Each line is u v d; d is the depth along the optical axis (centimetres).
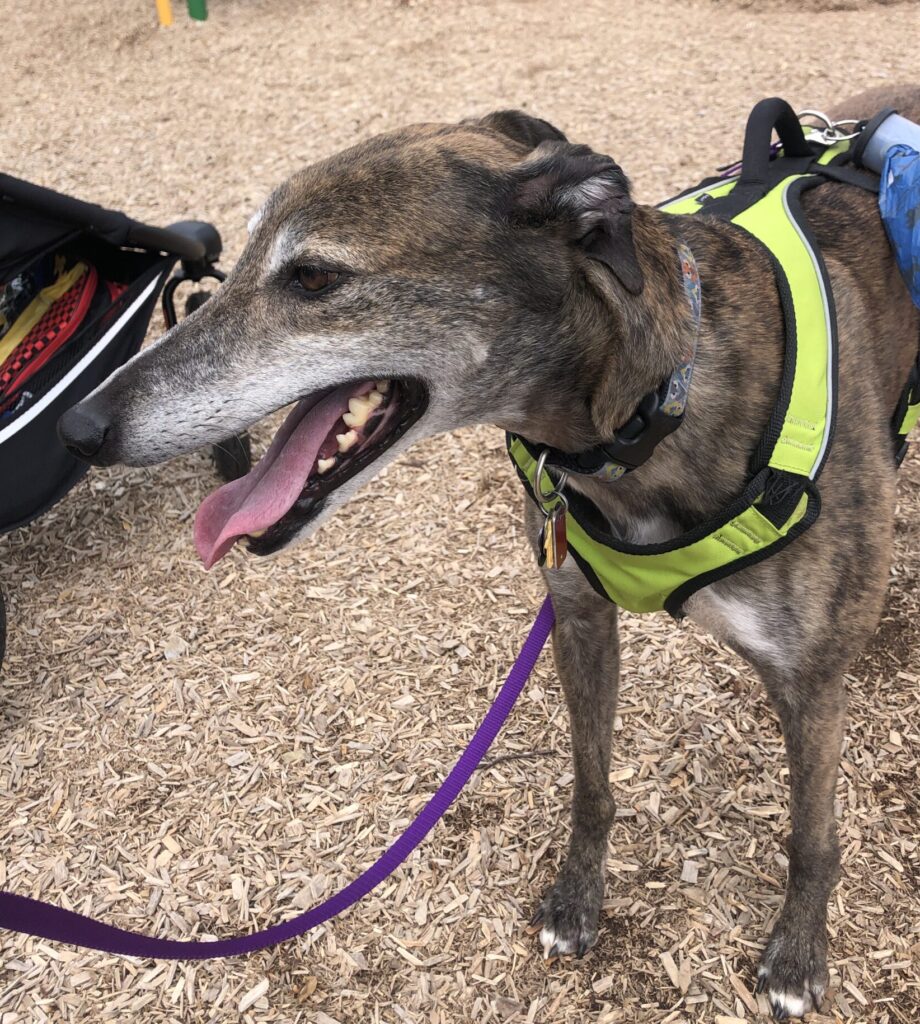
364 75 170
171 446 39
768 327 40
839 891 50
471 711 62
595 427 38
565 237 37
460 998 48
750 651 42
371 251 37
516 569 72
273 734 62
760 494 38
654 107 142
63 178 145
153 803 59
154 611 72
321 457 41
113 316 75
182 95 172
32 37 210
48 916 36
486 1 201
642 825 55
